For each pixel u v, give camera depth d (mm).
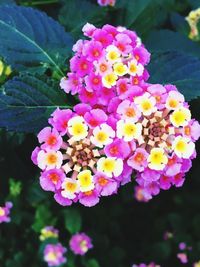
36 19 181
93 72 157
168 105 153
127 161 149
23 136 217
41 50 180
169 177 160
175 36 227
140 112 150
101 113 149
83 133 147
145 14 224
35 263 344
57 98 165
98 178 148
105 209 363
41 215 342
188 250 364
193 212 371
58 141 148
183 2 255
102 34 163
